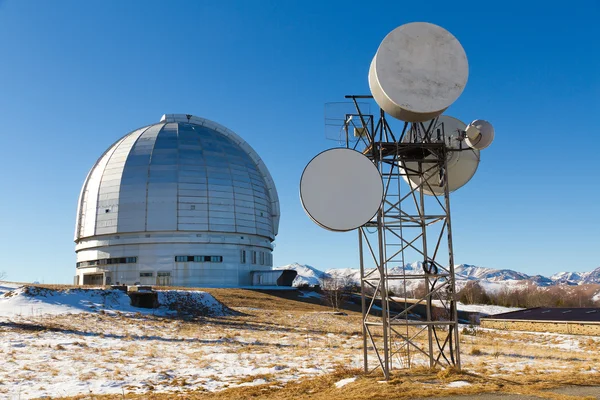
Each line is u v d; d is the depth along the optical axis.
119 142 104.19
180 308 50.78
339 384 17.09
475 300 101.56
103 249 94.31
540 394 14.27
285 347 29.62
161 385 18.52
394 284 127.12
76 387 18.05
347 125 20.38
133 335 33.53
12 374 19.91
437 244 19.77
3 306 41.03
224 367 22.03
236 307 59.53
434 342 33.69
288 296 80.25
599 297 120.25
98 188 96.44
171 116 110.44
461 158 21.14
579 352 31.03
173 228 91.94
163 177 94.38
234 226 96.00
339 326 45.78
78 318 38.69
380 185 17.78
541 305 100.25
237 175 100.06
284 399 15.22
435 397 14.21
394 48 17.31
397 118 17.70
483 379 16.77
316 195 17.44
